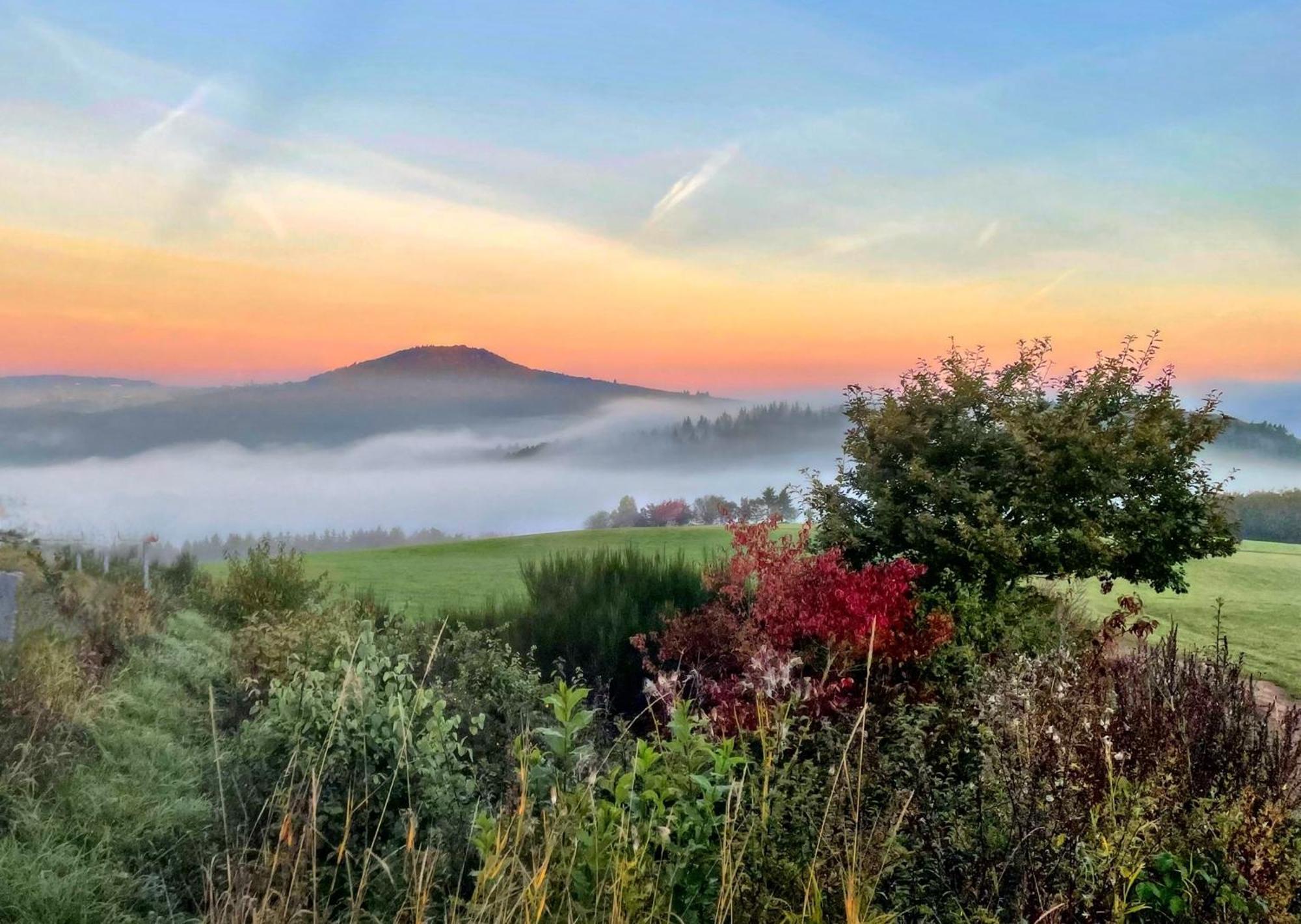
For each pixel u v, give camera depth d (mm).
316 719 4320
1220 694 4859
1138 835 3578
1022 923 3002
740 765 4188
